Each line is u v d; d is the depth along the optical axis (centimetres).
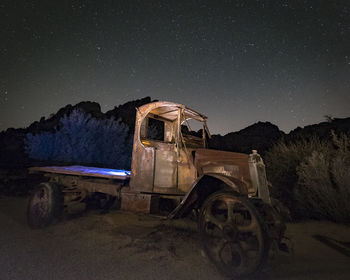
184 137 431
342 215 470
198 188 343
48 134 1291
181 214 330
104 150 1178
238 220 299
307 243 367
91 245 335
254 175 308
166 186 381
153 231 404
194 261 290
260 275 253
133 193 400
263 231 238
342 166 507
